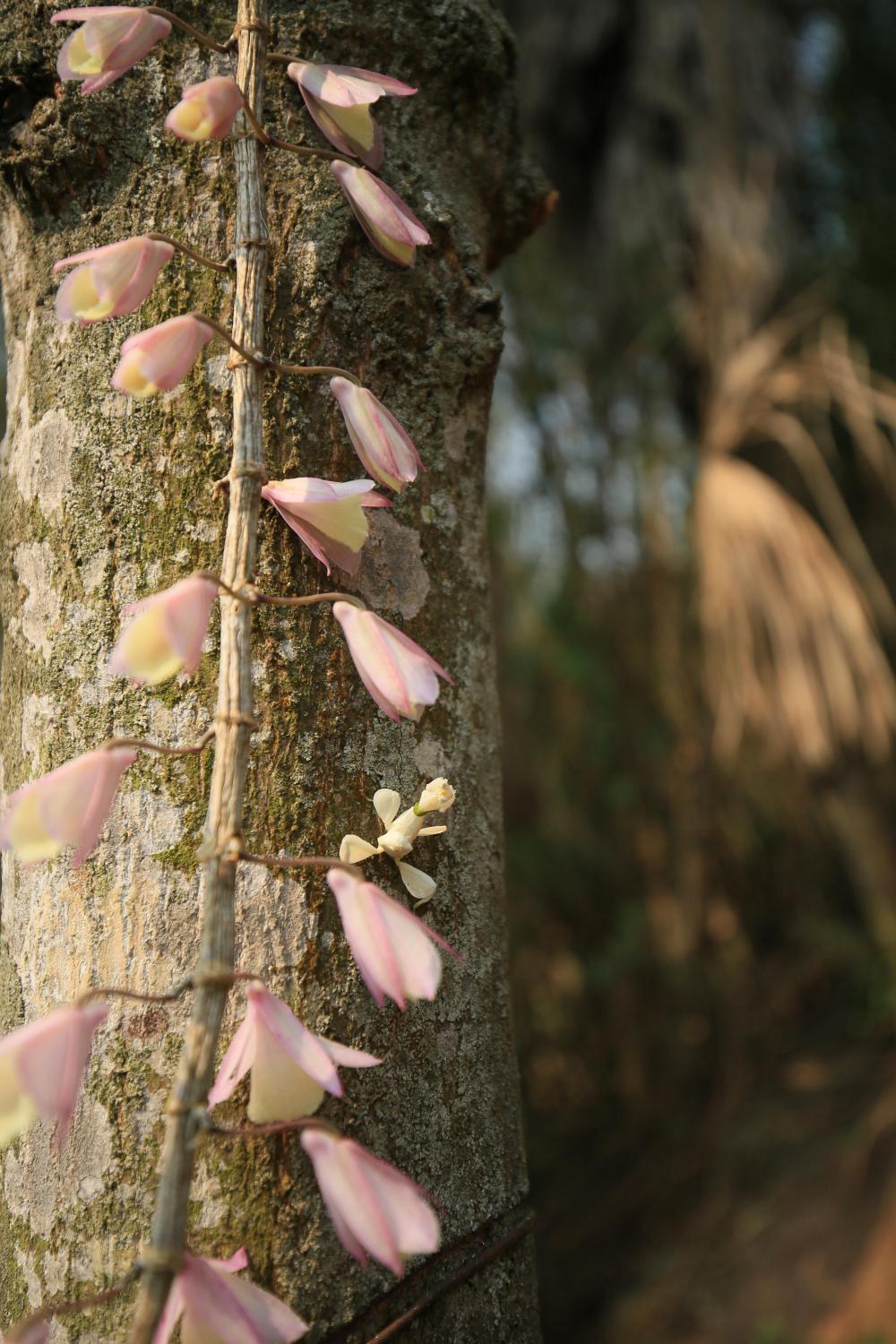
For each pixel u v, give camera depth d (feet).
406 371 2.04
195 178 1.99
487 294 2.09
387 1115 1.90
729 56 6.68
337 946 1.90
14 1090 1.62
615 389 6.55
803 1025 6.72
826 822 6.22
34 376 2.02
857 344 5.96
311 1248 1.84
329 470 1.96
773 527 5.09
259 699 1.91
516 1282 1.98
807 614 4.99
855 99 7.39
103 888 1.90
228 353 1.96
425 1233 1.67
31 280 2.05
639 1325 5.74
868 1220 5.56
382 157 2.03
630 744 6.47
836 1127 6.12
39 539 1.98
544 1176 6.49
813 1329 5.26
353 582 1.97
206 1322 1.65
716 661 5.23
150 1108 1.86
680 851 6.35
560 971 6.49
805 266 6.48
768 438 6.31
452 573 2.06
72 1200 1.86
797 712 4.98
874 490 6.42
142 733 1.91
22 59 2.00
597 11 6.81
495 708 2.12
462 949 2.00
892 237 6.61
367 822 1.94
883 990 6.06
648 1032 6.54
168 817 1.90
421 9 2.10
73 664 1.94
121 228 1.99
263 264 1.91
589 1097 6.61
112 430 1.96
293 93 2.00
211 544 1.93
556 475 6.62
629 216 6.60
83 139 1.99
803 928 6.41
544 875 6.44
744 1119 6.32
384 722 1.97
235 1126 1.85
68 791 1.73
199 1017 1.68
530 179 2.33
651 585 6.32
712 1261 5.85
